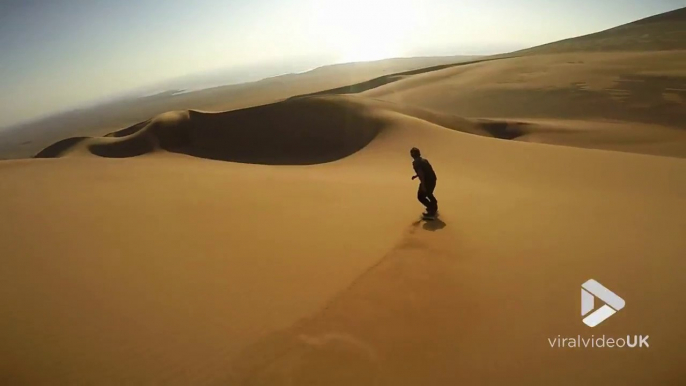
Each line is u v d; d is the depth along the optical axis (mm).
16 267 6227
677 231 6691
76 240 7395
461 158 17484
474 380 3373
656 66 49812
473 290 4711
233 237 7273
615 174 13273
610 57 63312
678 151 24594
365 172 16266
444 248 5941
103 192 11664
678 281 4820
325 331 4109
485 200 9273
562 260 5488
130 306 4941
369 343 3869
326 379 3459
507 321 4113
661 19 105562
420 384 3363
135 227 8078
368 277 5109
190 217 8672
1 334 4457
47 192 11891
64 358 4027
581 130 30609
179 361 3879
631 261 5434
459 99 52594
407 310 4355
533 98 46281
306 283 5238
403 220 7734
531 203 8906
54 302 5113
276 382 3477
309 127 30172
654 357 3537
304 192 10938
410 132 23922
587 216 7680
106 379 3713
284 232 7398
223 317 4562
